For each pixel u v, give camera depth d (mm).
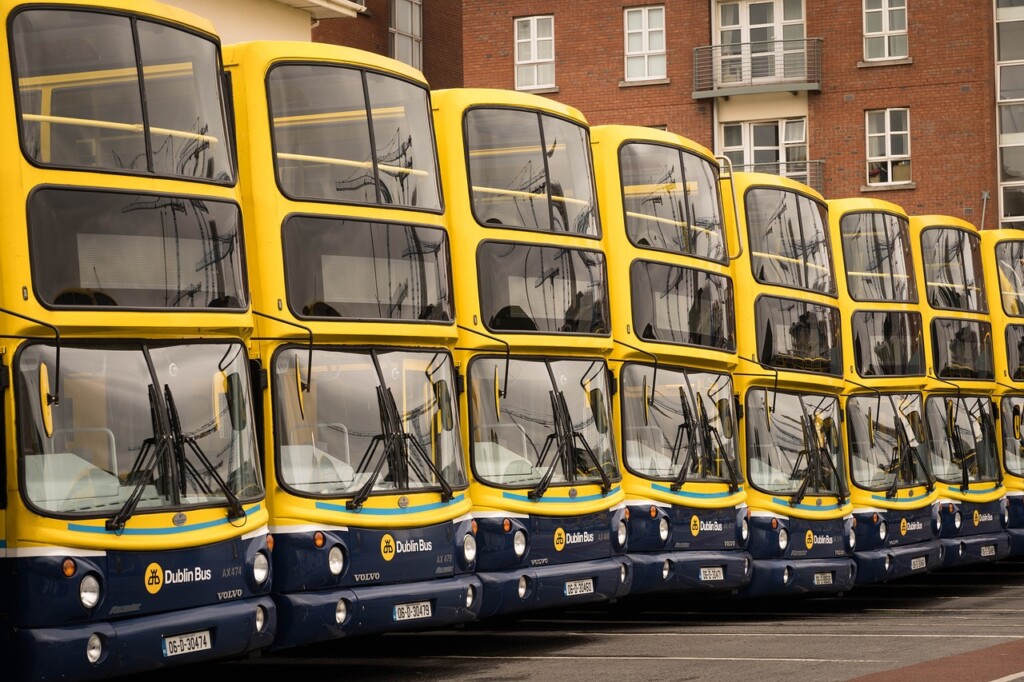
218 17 30562
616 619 26250
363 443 17938
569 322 21859
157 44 15867
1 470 13828
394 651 21156
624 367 23531
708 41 59656
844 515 28062
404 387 18609
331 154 18281
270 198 17516
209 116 16391
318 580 17125
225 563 15617
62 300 14352
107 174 15016
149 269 15258
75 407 14398
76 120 14836
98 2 15258
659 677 17266
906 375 31562
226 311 16078
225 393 16016
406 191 19109
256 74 17766
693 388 24734
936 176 57375
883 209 32094
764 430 26969
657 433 23875
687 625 24828
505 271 21078
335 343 17906
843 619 25828
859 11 58312
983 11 56938
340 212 18156
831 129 58562
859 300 30766
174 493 15125
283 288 17406
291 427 17281
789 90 58438
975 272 36094
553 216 22016
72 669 13906
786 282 28078
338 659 20344
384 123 19000
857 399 30266
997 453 35344
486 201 21109
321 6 33250
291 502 17078
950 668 17734
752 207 27844
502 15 61562
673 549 23672
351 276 18125
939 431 33656
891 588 33938
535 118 22062
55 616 13852
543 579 20719
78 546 14055
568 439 21594
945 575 37938
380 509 17906
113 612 14320
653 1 60188
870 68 58125
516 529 20469
